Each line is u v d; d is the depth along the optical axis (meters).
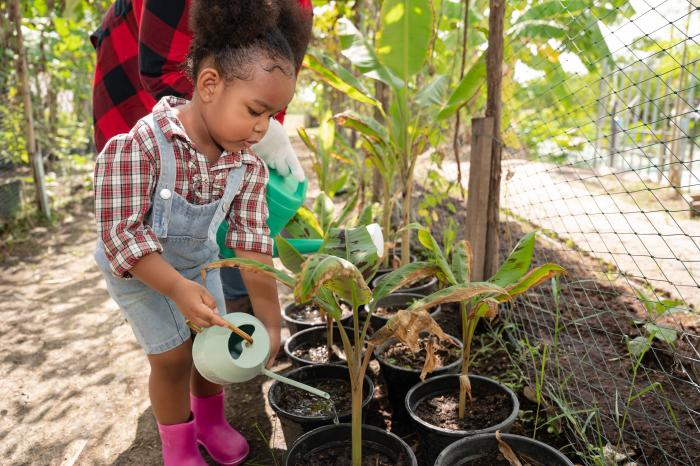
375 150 3.04
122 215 1.42
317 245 2.24
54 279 3.79
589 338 2.39
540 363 2.21
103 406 2.30
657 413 1.87
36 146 5.09
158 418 1.72
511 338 2.34
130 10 1.99
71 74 6.65
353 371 1.49
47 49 6.00
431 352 1.44
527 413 1.98
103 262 1.60
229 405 2.24
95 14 6.02
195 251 1.62
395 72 2.80
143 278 1.42
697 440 1.63
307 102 7.50
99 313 3.22
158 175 1.47
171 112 1.50
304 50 1.55
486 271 2.50
